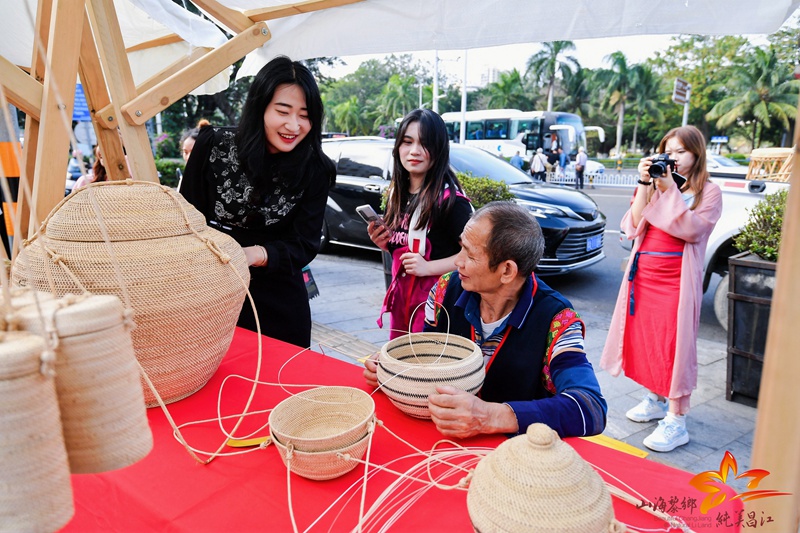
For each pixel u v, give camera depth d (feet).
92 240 3.29
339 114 125.18
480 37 5.98
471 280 4.12
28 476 1.64
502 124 53.31
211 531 2.51
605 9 5.17
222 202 5.77
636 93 110.52
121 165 5.65
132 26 8.27
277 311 6.12
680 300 7.10
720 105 99.71
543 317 4.11
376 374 3.94
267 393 4.00
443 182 6.39
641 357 7.72
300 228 6.02
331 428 3.34
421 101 113.39
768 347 1.91
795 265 1.80
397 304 6.85
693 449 7.54
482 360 3.67
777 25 4.53
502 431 3.34
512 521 1.99
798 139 1.75
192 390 3.86
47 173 4.23
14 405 1.59
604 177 64.23
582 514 2.00
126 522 2.67
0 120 7.51
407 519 2.58
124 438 1.96
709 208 6.97
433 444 3.28
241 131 5.38
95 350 1.83
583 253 16.08
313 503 2.71
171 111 64.34
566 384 3.76
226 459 3.12
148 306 3.17
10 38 7.48
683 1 4.76
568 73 117.19
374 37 6.63
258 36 5.59
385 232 6.84
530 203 15.87
